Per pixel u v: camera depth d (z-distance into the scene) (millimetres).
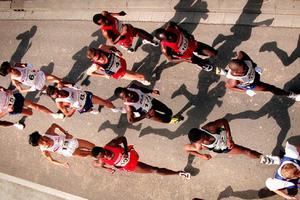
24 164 9242
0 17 11391
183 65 8195
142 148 8078
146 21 8922
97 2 9758
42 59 10117
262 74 7398
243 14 7867
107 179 8156
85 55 9531
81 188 8375
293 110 6988
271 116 7125
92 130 8750
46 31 10383
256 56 7543
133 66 8750
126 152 6629
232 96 7535
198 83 7938
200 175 7367
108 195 8055
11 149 9539
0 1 11430
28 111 8969
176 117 7652
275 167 6840
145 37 8156
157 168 7160
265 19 7637
